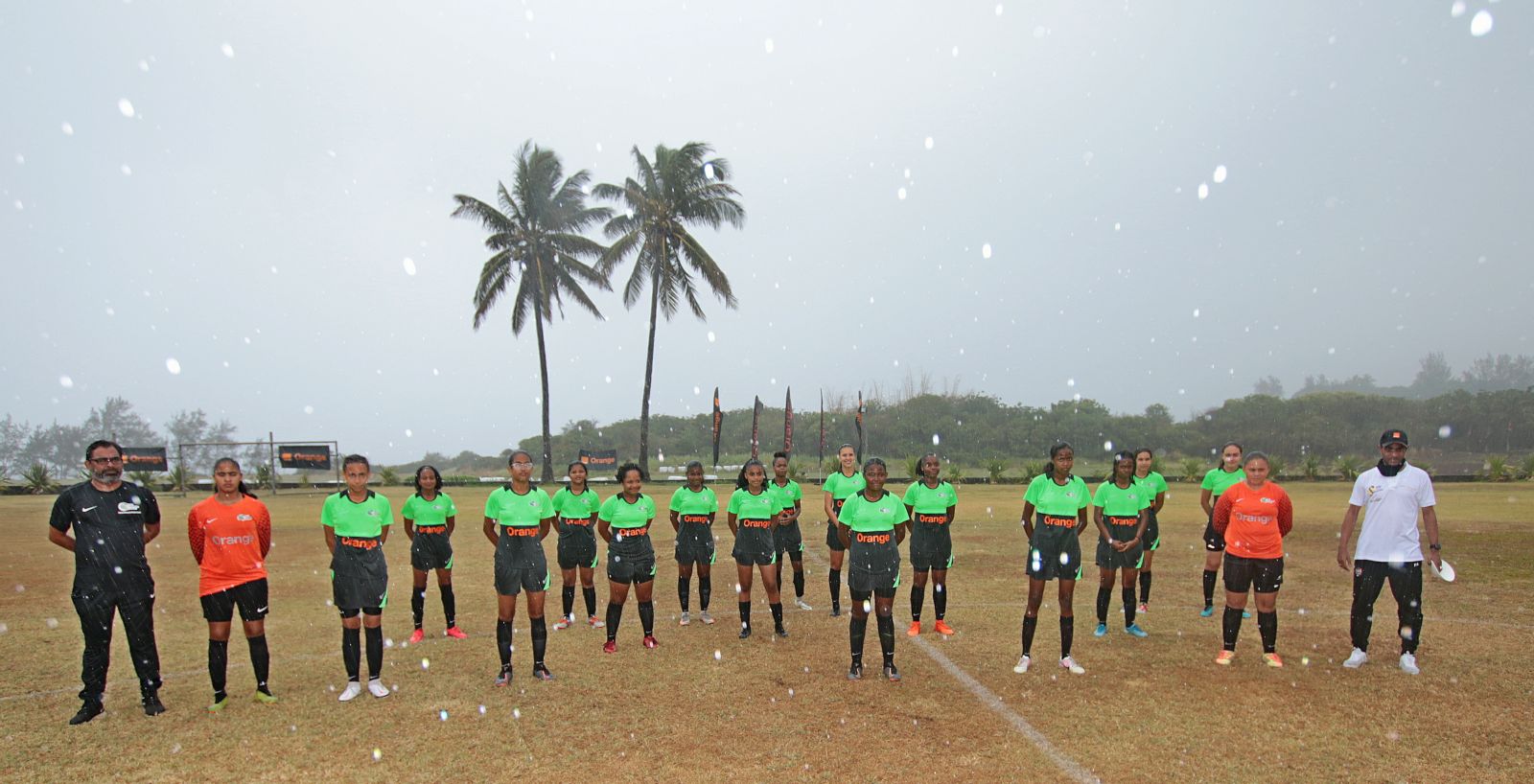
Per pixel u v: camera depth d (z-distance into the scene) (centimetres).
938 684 554
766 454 5344
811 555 1296
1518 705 496
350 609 533
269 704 523
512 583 565
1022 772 403
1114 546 689
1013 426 5388
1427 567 1012
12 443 7106
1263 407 5316
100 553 496
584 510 757
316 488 3800
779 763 417
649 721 485
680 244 3562
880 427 5431
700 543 774
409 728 476
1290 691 530
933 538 700
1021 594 898
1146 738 447
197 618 804
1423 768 403
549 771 411
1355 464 3475
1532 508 1800
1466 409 5006
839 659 625
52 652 666
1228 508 611
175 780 406
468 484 3891
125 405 7406
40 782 404
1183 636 692
